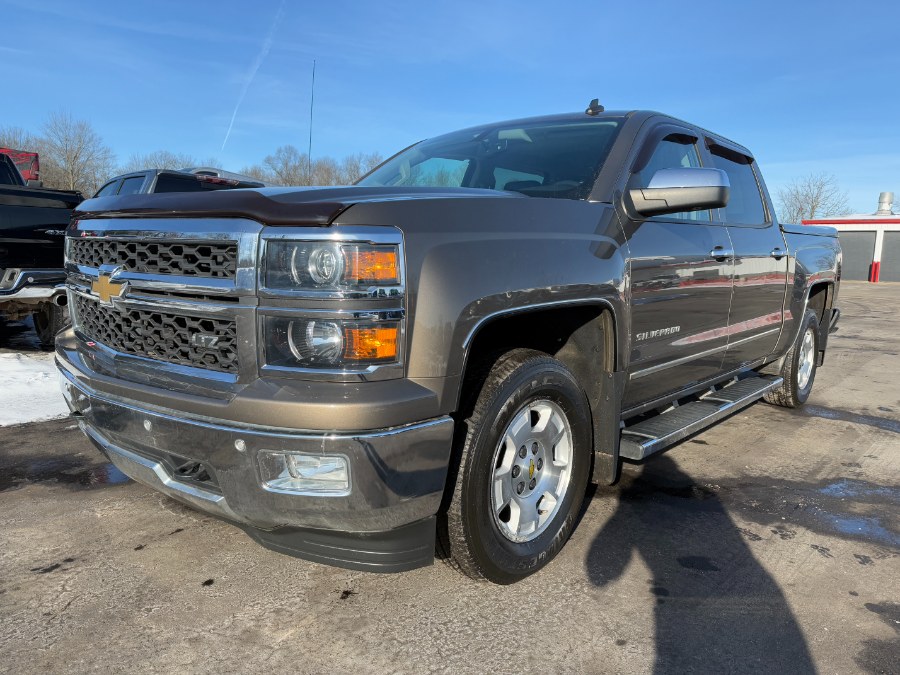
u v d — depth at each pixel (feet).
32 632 7.13
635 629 7.45
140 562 8.69
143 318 7.40
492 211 7.45
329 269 6.10
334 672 6.59
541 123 11.60
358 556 6.93
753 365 14.99
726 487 12.01
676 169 9.22
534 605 7.88
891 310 53.67
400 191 7.47
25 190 20.06
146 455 7.50
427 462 6.59
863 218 110.01
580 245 8.34
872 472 13.05
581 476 9.04
